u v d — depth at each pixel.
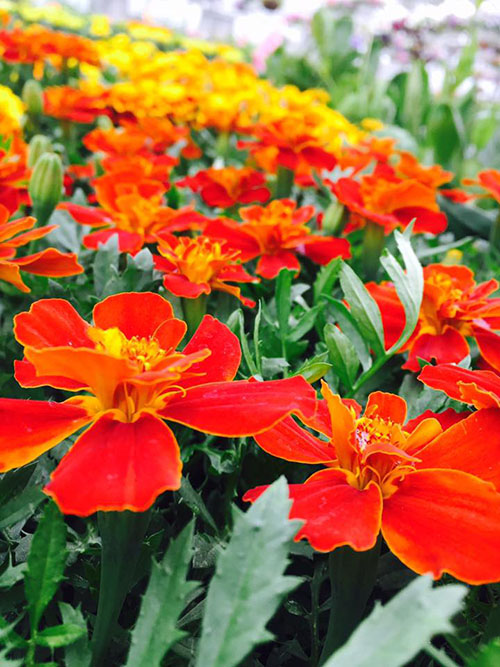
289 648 0.10
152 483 0.07
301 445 0.09
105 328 0.09
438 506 0.08
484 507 0.08
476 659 0.07
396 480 0.08
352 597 0.08
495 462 0.09
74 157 0.29
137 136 0.26
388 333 0.14
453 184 0.40
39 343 0.08
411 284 0.12
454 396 0.10
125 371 0.07
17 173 0.19
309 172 0.27
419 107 0.49
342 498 0.08
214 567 0.10
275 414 0.07
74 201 0.22
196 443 0.13
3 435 0.08
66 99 0.31
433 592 0.06
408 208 0.20
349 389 0.12
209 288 0.14
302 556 0.11
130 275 0.14
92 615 0.10
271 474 0.12
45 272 0.13
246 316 0.17
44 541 0.08
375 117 0.54
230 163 0.34
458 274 0.15
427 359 0.13
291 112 0.26
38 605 0.07
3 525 0.09
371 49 0.68
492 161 0.44
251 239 0.18
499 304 0.13
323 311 0.15
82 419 0.08
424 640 0.05
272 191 0.28
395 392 0.15
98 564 0.10
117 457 0.07
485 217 0.28
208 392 0.08
